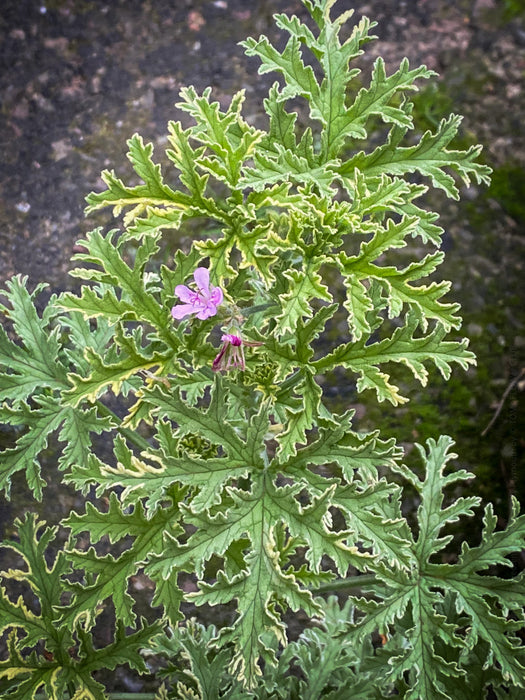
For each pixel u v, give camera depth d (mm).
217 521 236
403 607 278
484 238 447
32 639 295
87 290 243
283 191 238
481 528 426
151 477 239
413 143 455
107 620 419
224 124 238
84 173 452
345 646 347
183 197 240
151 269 439
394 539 240
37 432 286
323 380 433
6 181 449
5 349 290
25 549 302
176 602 259
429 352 241
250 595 235
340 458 244
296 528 238
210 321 242
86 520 252
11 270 441
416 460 428
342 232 238
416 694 273
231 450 242
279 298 236
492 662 277
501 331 438
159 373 250
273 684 319
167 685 410
